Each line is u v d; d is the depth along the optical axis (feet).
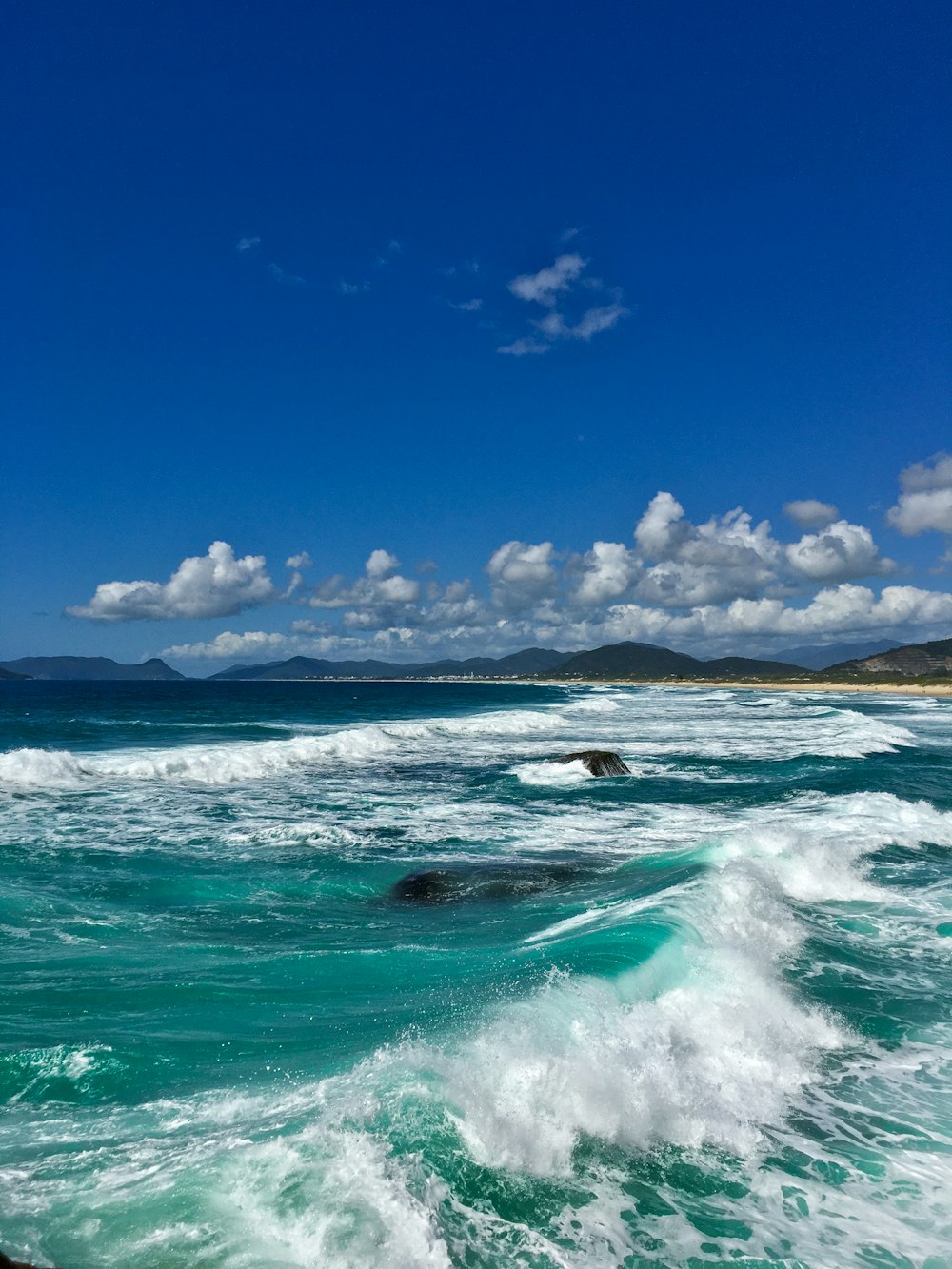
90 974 25.90
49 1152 15.75
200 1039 21.21
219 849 44.98
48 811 54.85
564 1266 13.71
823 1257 14.52
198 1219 13.64
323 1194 14.39
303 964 27.40
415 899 36.88
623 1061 19.99
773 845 45.09
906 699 350.02
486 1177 15.81
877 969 29.89
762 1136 18.56
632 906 33.17
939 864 45.96
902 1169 17.44
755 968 27.94
